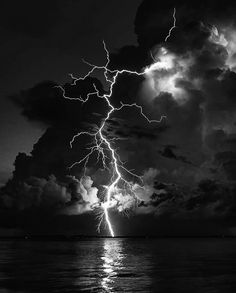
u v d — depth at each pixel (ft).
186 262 77.00
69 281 50.75
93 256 95.14
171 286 46.47
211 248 131.13
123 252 111.24
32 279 52.80
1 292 42.96
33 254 102.17
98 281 50.65
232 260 81.51
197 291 42.91
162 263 75.20
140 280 51.57
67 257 91.50
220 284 48.14
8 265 71.72
